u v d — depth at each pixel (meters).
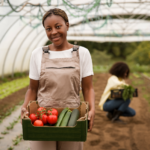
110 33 16.55
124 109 4.71
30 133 1.43
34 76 1.80
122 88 4.54
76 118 1.55
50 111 1.63
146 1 8.70
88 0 8.38
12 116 5.45
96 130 4.45
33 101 1.76
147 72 18.27
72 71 1.68
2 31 8.64
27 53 14.20
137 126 4.71
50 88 1.71
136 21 13.40
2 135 4.12
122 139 4.00
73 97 1.71
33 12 8.40
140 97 7.92
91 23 13.72
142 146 3.69
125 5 10.15
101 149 3.56
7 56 11.21
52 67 1.70
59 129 1.42
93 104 1.78
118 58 31.08
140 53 22.19
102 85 11.12
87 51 1.80
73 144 1.70
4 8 6.95
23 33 10.68
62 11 1.70
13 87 9.80
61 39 1.70
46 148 1.65
